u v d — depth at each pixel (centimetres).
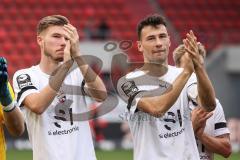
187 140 1034
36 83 1026
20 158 2564
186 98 1040
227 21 4494
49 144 1005
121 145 3142
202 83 965
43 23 1018
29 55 3994
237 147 3142
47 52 1019
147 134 1029
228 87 3803
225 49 3825
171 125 1028
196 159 1037
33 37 4131
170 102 981
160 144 1026
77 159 1005
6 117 984
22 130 1019
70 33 999
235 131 3188
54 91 982
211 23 4466
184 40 960
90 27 4131
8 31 4153
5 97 956
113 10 4409
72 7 4403
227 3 4588
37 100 978
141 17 4397
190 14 4491
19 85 1017
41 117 1006
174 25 4409
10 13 4278
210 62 3803
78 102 1029
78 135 1017
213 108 999
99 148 3109
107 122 3138
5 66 928
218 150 1126
